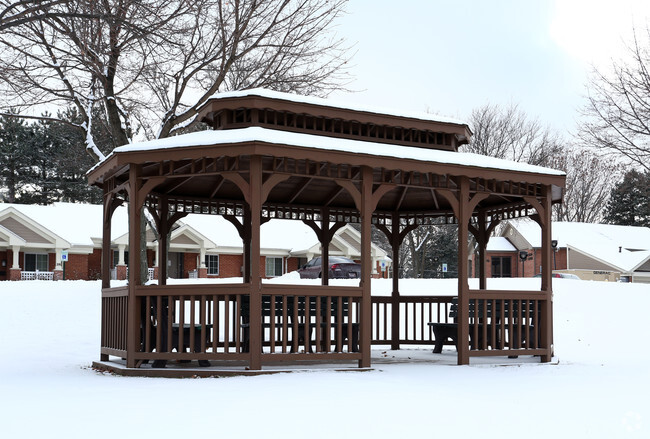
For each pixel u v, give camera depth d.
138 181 9.41
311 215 13.44
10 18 9.64
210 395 7.01
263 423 5.60
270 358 8.84
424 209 13.99
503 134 38.22
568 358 12.59
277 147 8.79
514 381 8.67
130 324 9.29
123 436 5.10
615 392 7.83
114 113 18.50
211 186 11.98
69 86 17.95
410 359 11.47
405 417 5.97
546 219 11.16
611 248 46.28
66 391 7.39
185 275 36.62
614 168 49.53
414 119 10.99
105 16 10.14
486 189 10.80
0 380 8.58
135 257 9.36
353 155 9.30
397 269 13.99
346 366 9.76
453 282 24.78
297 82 19.77
